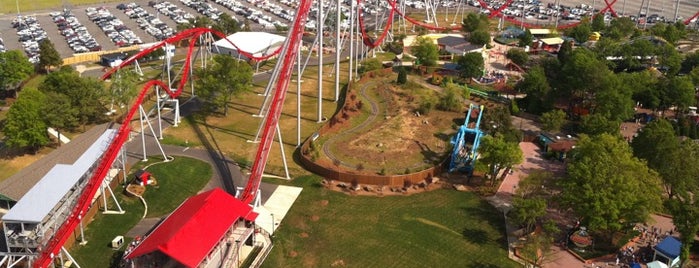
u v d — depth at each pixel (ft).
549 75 650.84
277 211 369.91
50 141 472.03
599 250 330.75
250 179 358.84
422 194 399.03
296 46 449.48
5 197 339.57
